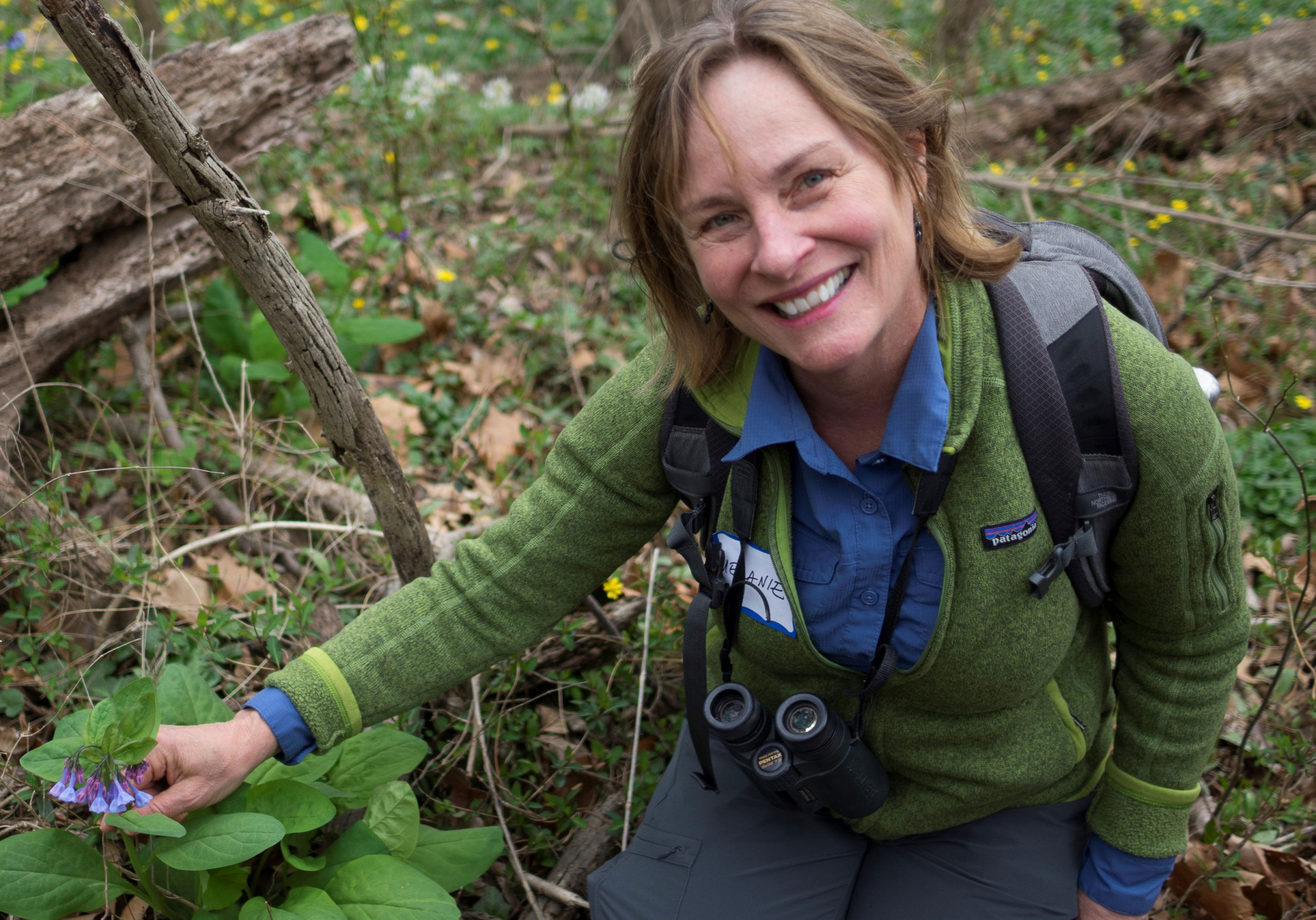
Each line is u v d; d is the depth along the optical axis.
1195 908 2.17
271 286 1.64
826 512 1.44
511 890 2.14
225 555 2.69
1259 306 3.94
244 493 2.51
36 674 2.18
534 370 3.64
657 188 1.30
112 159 2.71
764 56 1.20
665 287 1.46
